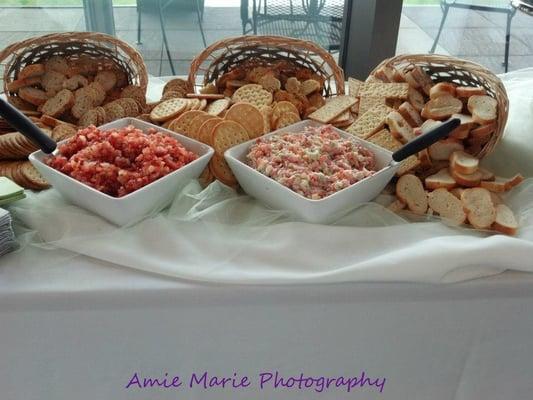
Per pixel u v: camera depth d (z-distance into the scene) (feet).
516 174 2.60
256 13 4.29
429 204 2.45
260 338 2.21
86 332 2.09
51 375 2.23
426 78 2.93
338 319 2.18
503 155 2.81
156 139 2.38
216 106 2.82
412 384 2.47
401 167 2.55
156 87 3.42
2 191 2.15
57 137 2.56
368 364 2.36
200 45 4.30
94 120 2.72
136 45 4.24
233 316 2.11
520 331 2.29
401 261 2.03
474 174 2.52
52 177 2.16
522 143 2.78
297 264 2.11
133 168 2.25
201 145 2.45
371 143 2.52
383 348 2.31
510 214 2.39
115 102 2.84
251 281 2.01
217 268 2.06
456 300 2.15
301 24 4.34
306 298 2.07
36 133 2.16
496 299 2.15
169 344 2.19
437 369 2.42
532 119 2.79
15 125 2.11
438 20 4.46
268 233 2.23
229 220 2.37
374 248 2.19
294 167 2.28
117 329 2.10
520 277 2.13
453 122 2.22
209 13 4.20
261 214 2.34
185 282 2.03
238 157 2.48
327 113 2.86
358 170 2.36
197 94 2.92
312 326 2.19
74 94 2.84
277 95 2.98
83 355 2.18
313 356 2.31
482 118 2.55
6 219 2.01
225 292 2.02
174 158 2.33
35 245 2.13
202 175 2.53
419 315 2.19
